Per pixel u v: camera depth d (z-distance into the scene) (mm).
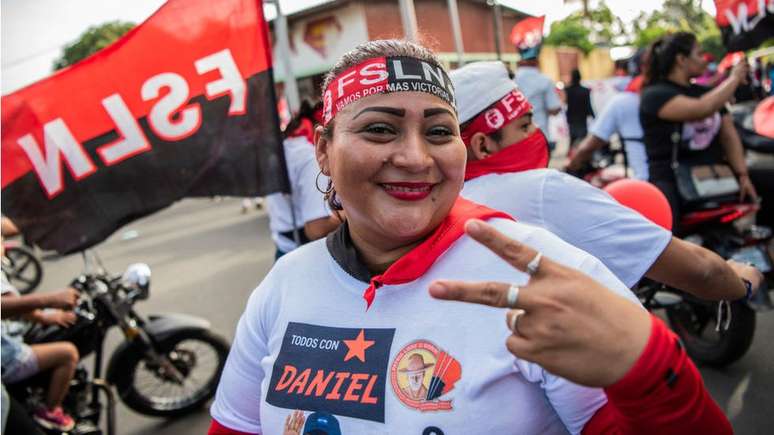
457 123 1037
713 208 3033
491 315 937
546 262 765
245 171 2658
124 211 2727
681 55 3008
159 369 3340
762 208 3859
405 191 988
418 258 999
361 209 1019
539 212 1597
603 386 739
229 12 2580
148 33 2637
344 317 1071
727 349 2928
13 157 2729
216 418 1328
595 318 734
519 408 917
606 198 1570
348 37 14359
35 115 2709
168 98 2660
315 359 1067
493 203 1646
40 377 2904
